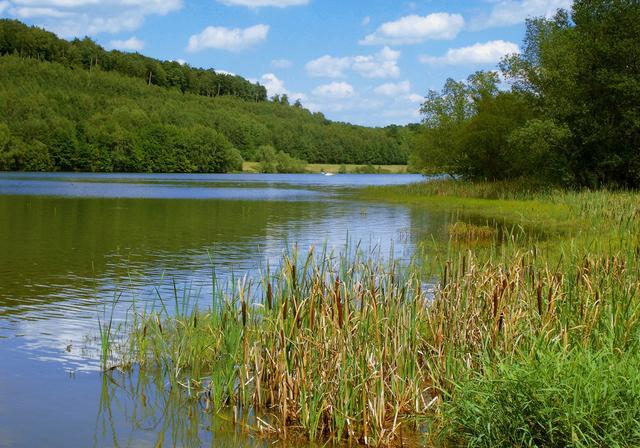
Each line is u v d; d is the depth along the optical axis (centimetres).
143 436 722
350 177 12838
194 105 18888
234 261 1880
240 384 808
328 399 738
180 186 7125
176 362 895
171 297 1365
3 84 14988
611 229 1883
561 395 607
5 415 767
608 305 870
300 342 766
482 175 5941
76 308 1271
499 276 930
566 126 4472
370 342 795
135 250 2117
